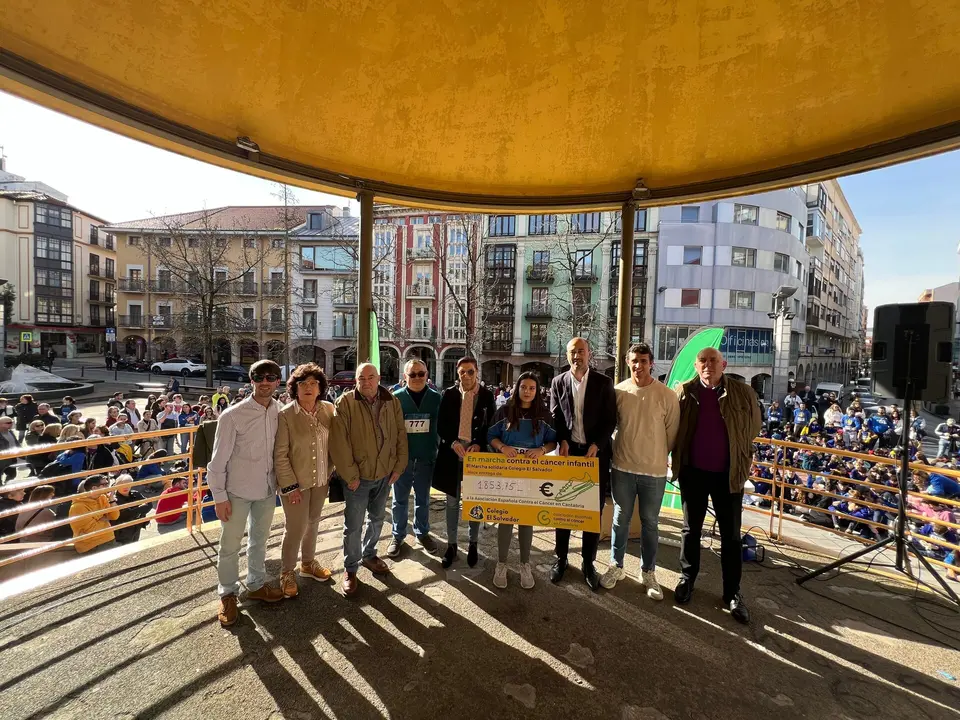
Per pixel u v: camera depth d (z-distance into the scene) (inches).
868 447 378.0
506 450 118.6
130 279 1425.9
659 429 115.7
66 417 460.8
